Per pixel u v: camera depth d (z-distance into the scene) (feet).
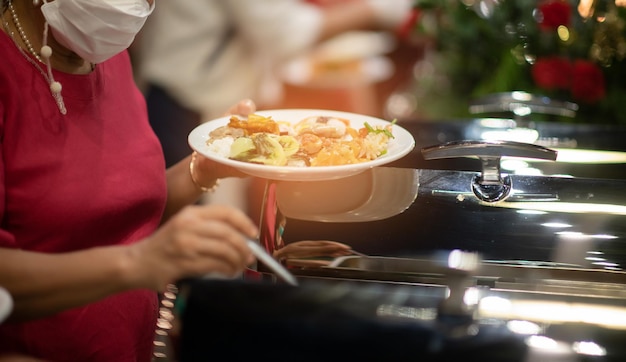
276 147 4.74
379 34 10.06
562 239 4.32
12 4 4.58
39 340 4.66
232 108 5.33
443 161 4.92
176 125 8.04
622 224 4.37
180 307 3.83
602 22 6.38
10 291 4.15
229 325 3.76
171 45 7.83
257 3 8.12
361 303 3.78
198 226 3.94
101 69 4.89
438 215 4.46
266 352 3.75
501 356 3.69
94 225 4.69
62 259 4.12
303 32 8.79
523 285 4.22
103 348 4.81
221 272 3.98
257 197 7.63
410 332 3.71
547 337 3.89
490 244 4.31
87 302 4.17
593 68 6.20
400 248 4.32
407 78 10.02
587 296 4.13
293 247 4.37
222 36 7.98
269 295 3.80
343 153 4.73
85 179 4.66
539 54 6.57
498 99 5.67
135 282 4.05
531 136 5.30
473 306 3.96
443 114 6.95
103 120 4.81
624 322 3.96
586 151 5.05
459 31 6.79
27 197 4.53
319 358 3.73
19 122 4.53
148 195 4.91
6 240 4.38
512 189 4.60
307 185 4.69
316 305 3.77
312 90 9.59
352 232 4.40
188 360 3.79
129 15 4.46
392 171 4.79
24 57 4.56
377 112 9.94
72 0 4.41
